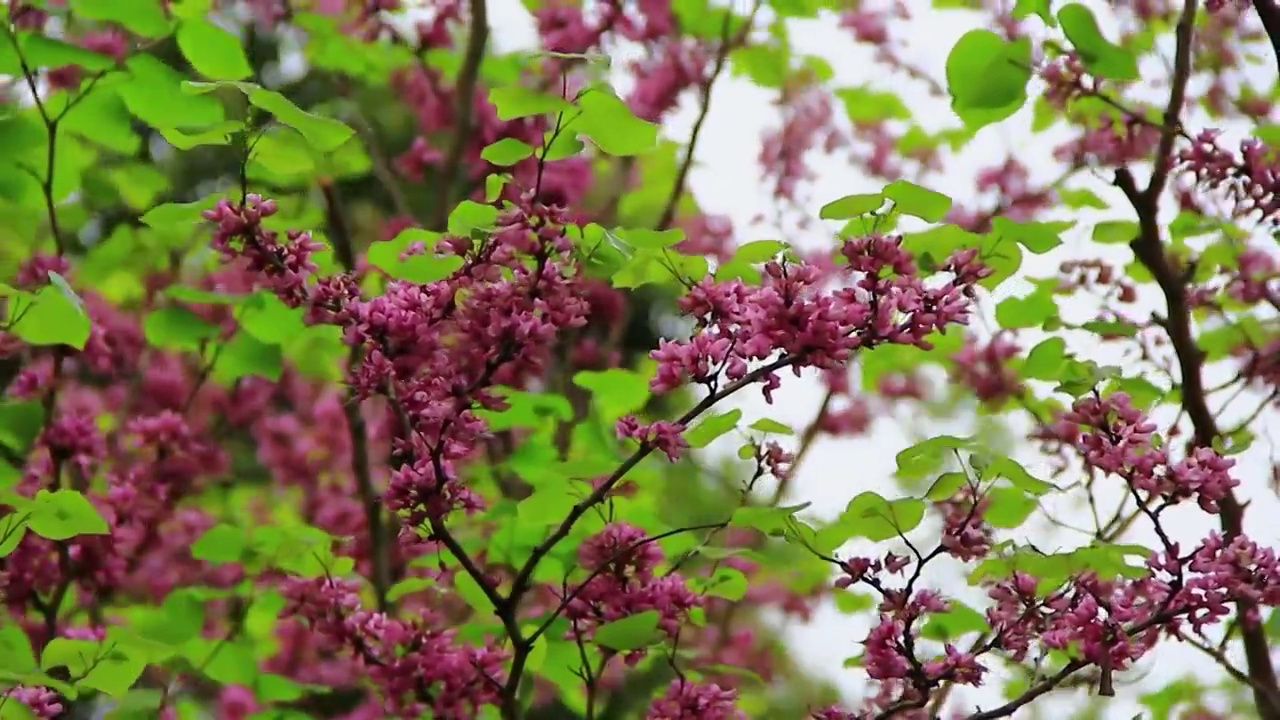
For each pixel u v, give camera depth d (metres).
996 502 2.20
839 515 2.16
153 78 2.27
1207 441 2.37
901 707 2.18
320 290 2.14
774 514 2.15
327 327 2.34
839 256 2.24
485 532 2.41
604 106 2.12
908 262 2.12
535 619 2.26
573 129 2.14
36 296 2.21
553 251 2.15
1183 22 2.39
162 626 2.33
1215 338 2.51
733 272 2.20
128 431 2.53
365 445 2.45
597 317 2.57
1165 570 2.16
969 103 2.23
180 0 2.44
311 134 2.16
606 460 2.21
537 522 2.24
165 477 2.43
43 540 2.33
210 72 2.31
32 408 2.32
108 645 2.22
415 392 2.15
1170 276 2.38
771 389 2.13
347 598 2.17
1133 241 2.39
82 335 2.24
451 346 2.20
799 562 2.39
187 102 2.29
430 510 2.15
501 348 2.15
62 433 2.33
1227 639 2.32
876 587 2.17
